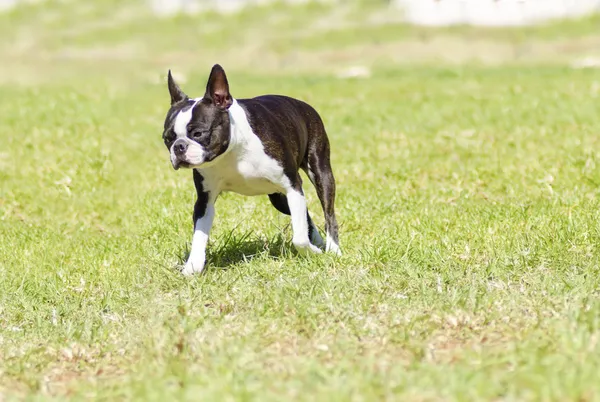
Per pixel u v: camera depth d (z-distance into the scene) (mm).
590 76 27703
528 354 7039
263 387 6730
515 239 10602
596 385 6238
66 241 12555
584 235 10523
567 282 9047
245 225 12234
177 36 44906
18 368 7945
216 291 9664
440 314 8367
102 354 8320
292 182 10250
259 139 9859
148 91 28719
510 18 44688
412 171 15562
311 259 10305
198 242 10227
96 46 43062
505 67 33969
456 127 19656
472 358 7168
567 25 43062
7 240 12680
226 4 49188
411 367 7043
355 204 13164
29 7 50031
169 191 14625
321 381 6789
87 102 24141
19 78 35062
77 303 9898
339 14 47031
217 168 9922
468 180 14688
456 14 45188
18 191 15312
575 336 7277
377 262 10117
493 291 9047
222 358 7344
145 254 11391
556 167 14914
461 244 10656
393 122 20781
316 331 8164
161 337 8047
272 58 40344
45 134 19656
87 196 15055
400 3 46656
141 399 6723
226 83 9547
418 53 40062
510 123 19734
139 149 18422
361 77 32250
